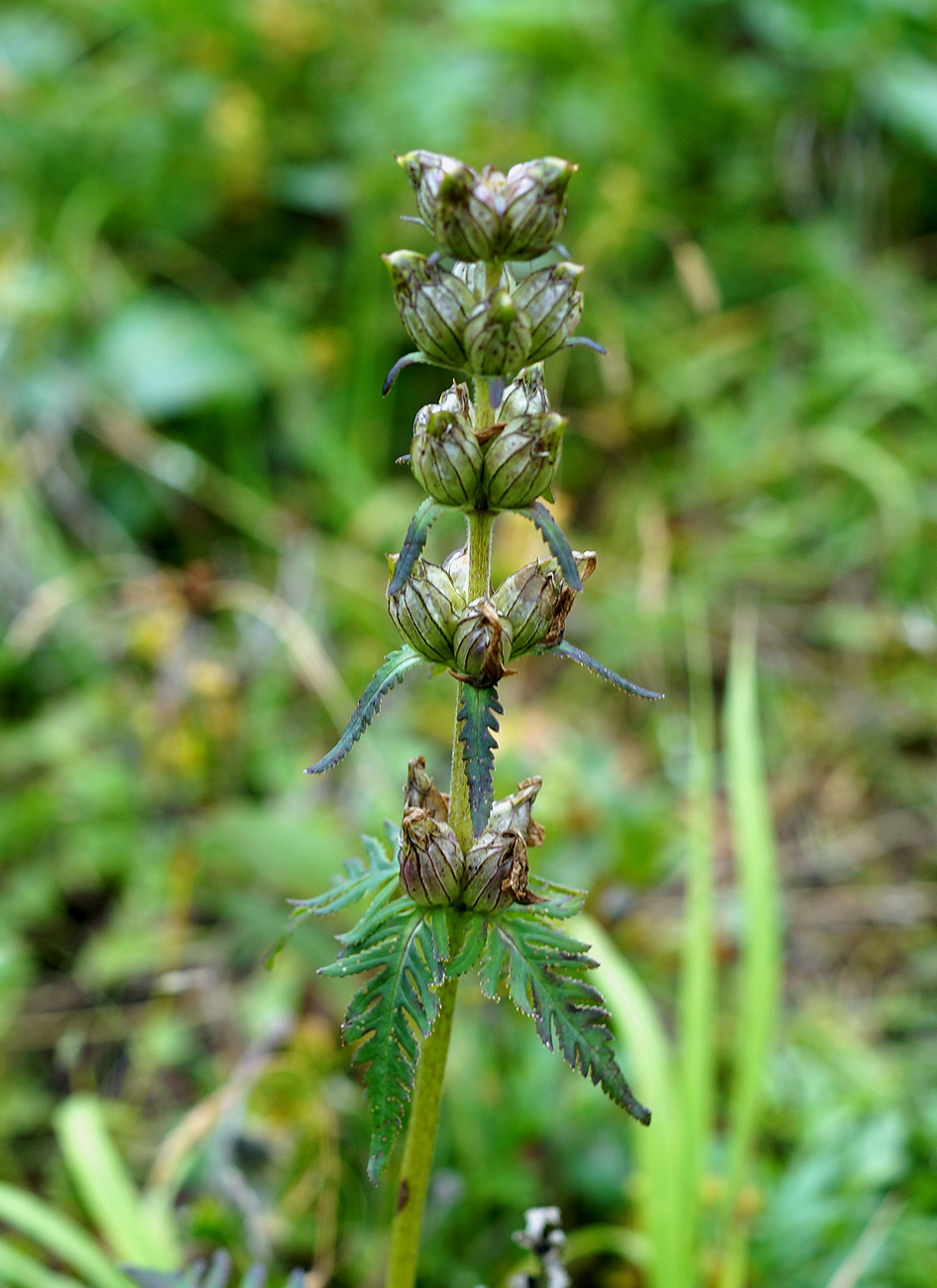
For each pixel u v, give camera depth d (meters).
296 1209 0.56
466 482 0.43
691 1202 0.51
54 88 1.04
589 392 0.98
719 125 1.07
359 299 0.97
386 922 0.43
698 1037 0.52
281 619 0.74
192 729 0.74
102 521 0.91
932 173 1.07
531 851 0.67
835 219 1.05
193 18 1.04
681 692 0.85
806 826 0.80
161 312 0.96
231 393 0.93
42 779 0.77
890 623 0.87
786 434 0.95
